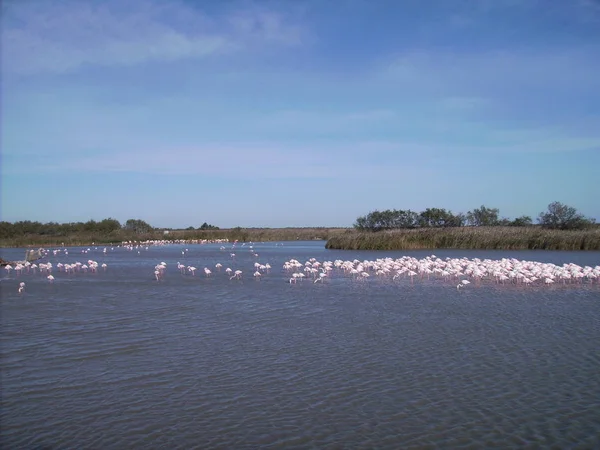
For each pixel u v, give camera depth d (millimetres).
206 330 22812
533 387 15242
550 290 33625
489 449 11695
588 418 13125
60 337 21766
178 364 17922
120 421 13430
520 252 66375
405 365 17453
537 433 12391
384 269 42844
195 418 13523
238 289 35469
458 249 72812
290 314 26234
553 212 88688
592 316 24891
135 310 27734
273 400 14602
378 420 13234
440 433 12477
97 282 40219
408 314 25875
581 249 68062
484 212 106000
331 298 31219
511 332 21781
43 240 109438
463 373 16562
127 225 140375
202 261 61062
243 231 137625
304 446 11961
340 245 78938
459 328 22625
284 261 59438
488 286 35750
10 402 14742
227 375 16719
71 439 12500
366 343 20281
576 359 17781
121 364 18000
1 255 77875
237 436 12492
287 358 18438
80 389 15672
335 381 16016
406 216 99938
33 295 33562
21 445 12242
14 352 19547
